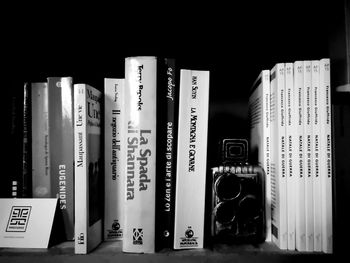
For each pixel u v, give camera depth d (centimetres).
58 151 67
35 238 62
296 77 61
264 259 58
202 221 62
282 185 61
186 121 62
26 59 80
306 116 61
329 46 75
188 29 80
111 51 85
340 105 61
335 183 60
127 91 61
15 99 68
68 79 67
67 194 66
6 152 68
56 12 71
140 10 72
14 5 68
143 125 60
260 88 70
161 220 62
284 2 68
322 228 60
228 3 69
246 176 64
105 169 66
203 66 86
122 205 67
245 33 81
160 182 61
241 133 88
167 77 63
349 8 66
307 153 60
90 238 61
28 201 65
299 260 58
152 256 58
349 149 61
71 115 66
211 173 65
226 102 88
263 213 65
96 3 68
